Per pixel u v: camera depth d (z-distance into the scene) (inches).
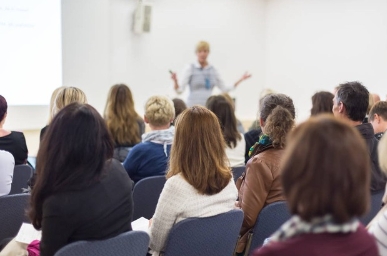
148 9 239.5
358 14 234.8
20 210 83.3
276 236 38.2
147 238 64.1
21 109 209.8
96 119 60.4
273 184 84.2
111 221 61.1
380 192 92.0
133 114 141.7
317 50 259.9
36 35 208.7
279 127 85.0
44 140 59.7
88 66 222.8
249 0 284.0
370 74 231.1
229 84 285.4
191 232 71.3
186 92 263.1
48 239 58.4
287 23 277.7
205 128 73.1
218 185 73.4
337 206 36.0
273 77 292.4
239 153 123.7
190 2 262.4
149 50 251.8
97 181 59.9
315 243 36.3
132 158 112.0
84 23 219.1
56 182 58.0
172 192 72.5
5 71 203.9
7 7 200.5
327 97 122.3
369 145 91.1
